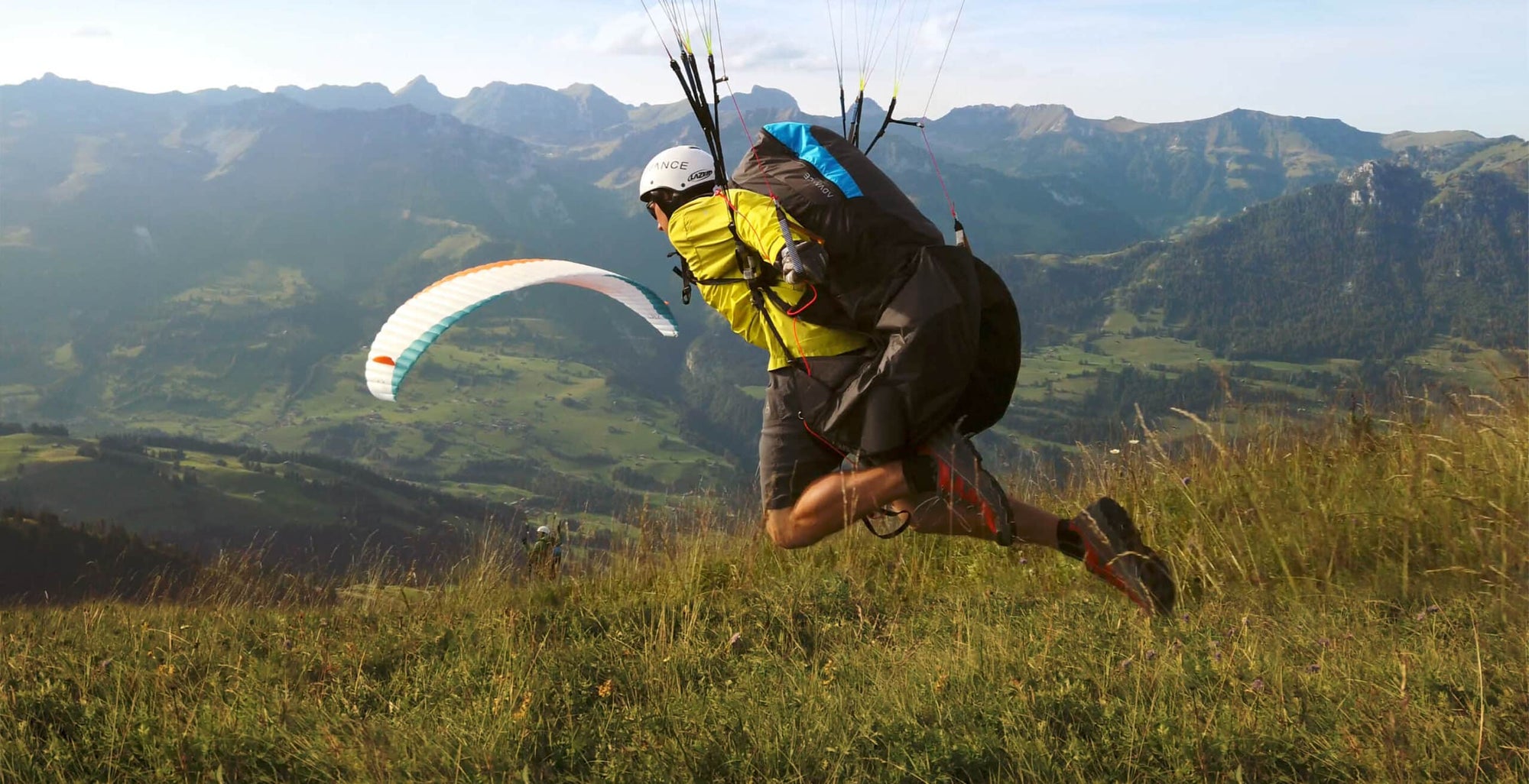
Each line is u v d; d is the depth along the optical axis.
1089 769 2.38
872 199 3.38
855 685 3.14
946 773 2.41
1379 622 3.38
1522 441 4.68
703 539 6.06
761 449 3.97
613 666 3.54
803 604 4.43
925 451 3.56
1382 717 2.45
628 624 4.21
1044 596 4.26
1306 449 5.53
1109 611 3.77
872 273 3.40
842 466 3.91
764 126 3.60
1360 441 5.55
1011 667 3.06
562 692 3.25
